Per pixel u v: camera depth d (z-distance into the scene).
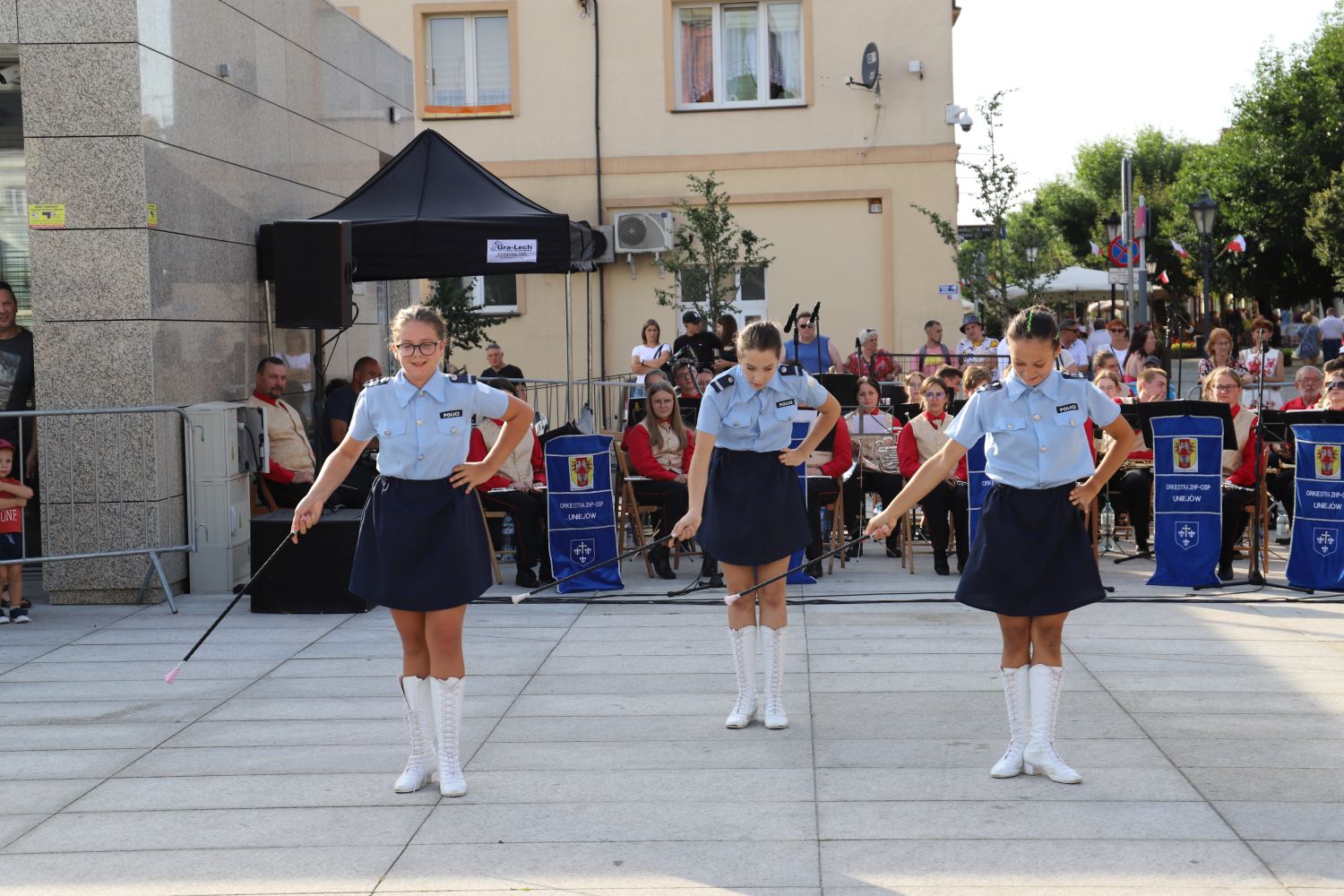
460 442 4.84
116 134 8.54
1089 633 7.47
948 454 4.92
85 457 8.62
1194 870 4.07
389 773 5.20
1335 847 4.24
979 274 19.34
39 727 5.95
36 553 9.79
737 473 5.64
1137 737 5.48
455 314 17.78
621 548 10.46
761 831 4.49
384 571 4.81
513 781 5.06
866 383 10.74
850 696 6.21
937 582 9.27
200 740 5.70
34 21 8.50
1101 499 10.47
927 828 4.48
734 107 19.33
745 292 19.61
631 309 19.67
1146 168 58.91
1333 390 9.11
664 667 6.86
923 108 19.05
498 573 9.35
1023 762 5.01
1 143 10.02
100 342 8.65
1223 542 8.98
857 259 19.30
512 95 19.62
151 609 8.57
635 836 4.47
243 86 10.27
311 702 6.28
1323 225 36.59
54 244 8.62
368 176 13.62
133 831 4.62
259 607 8.42
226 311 9.91
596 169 19.53
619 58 19.41
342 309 10.09
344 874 4.19
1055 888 3.96
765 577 5.73
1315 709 5.86
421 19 19.62
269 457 9.57
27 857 4.39
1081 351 16.95
